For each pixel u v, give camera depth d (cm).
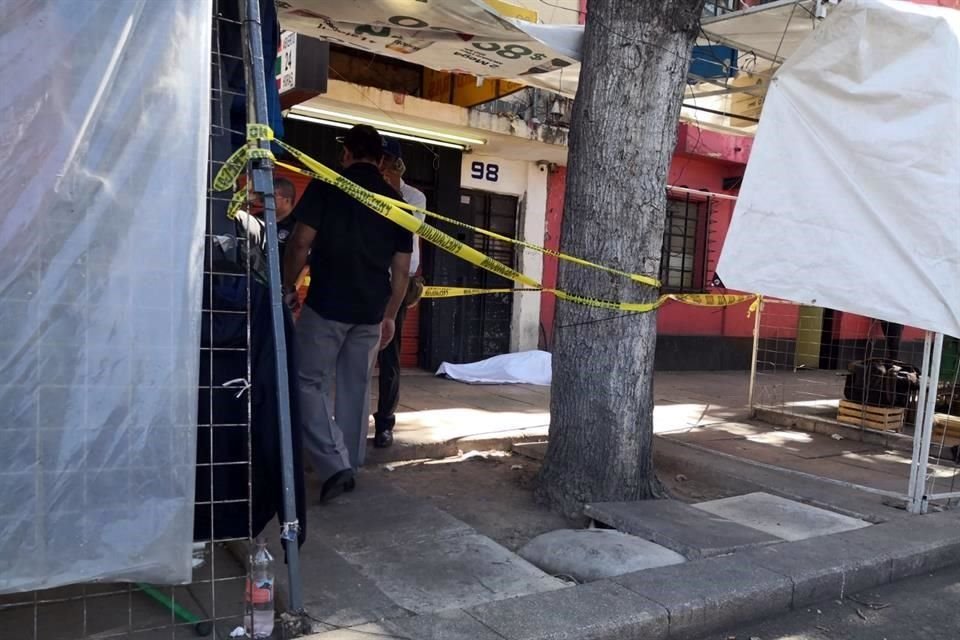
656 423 758
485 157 1005
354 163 439
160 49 247
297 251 424
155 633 286
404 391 838
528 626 299
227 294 293
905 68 421
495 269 420
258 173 279
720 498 514
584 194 450
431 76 937
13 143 231
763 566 373
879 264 430
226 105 291
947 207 415
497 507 464
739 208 458
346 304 427
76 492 244
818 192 444
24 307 235
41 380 238
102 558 248
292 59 626
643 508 441
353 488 464
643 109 439
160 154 249
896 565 402
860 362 755
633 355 454
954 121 411
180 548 258
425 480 513
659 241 460
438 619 302
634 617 312
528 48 536
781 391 991
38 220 235
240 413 297
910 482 489
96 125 240
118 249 245
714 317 1241
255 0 275
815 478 555
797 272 448
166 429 253
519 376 949
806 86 448
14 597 302
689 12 438
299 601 293
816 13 482
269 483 306
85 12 237
